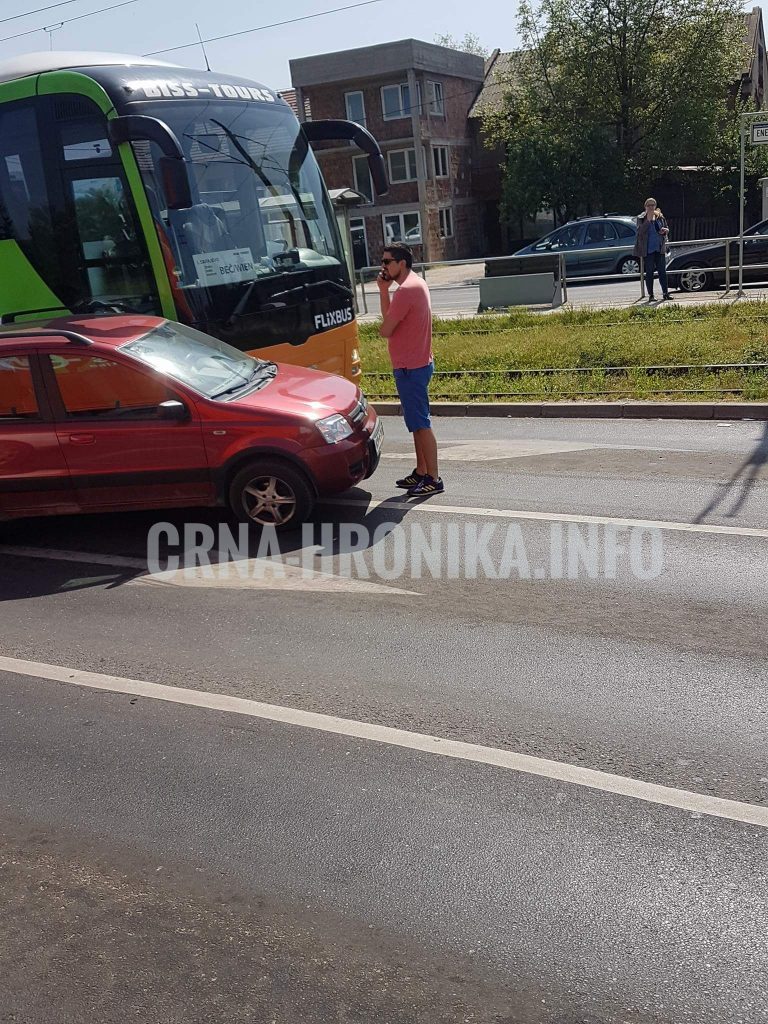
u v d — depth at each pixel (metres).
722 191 37.41
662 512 6.91
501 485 7.91
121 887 3.49
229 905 3.35
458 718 4.40
